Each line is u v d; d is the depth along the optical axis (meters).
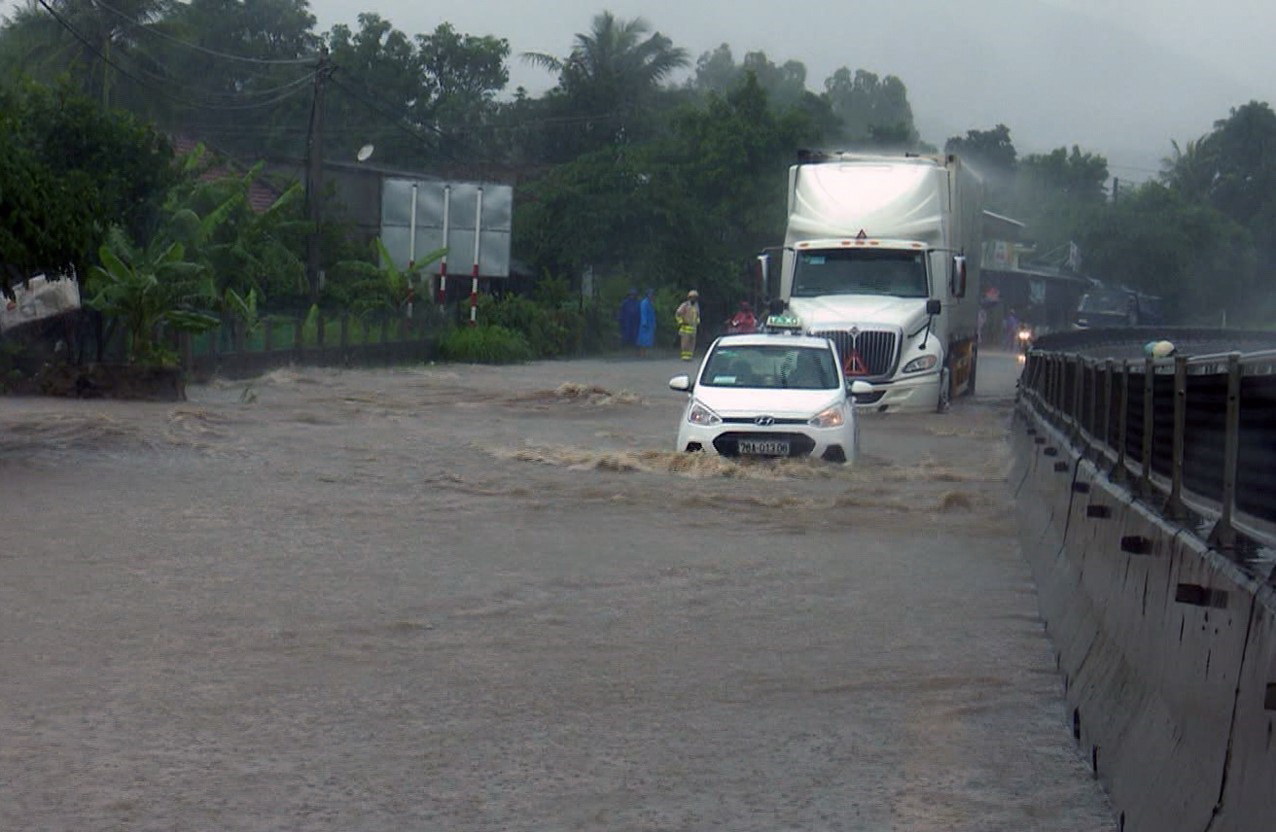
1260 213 100.38
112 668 8.72
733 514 15.53
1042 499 13.38
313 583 11.41
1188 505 7.07
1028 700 8.55
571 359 50.81
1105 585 8.40
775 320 24.08
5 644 9.23
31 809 6.30
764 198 65.12
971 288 36.16
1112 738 6.86
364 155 56.88
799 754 7.37
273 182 52.44
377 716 7.88
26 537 13.05
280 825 6.19
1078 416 13.05
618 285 61.22
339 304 43.66
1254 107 103.94
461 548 13.17
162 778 6.76
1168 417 7.72
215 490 16.38
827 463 19.05
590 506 15.84
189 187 34.44
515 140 76.25
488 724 7.78
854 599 11.37
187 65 67.88
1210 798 5.13
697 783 6.88
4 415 21.78
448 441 22.05
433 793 6.65
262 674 8.69
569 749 7.37
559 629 10.09
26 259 18.41
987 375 49.81
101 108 33.25
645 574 12.14
